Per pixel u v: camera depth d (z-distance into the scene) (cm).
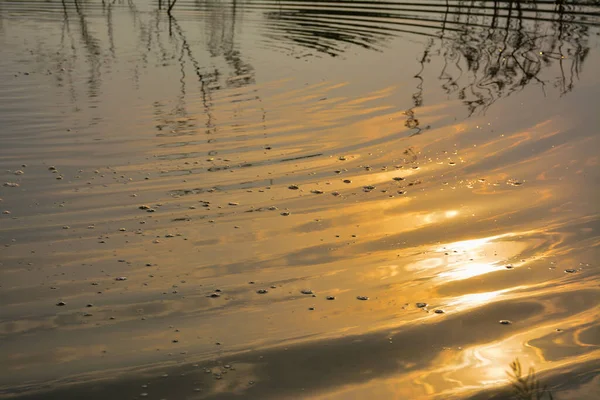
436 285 338
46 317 314
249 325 303
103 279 351
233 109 672
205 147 562
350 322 302
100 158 535
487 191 461
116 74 816
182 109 673
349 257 375
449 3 1334
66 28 1114
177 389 254
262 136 589
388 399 242
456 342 280
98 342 291
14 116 646
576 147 535
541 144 547
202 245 391
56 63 872
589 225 400
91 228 413
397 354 273
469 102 677
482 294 325
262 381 257
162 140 579
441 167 509
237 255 378
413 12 1255
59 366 272
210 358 274
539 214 420
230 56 916
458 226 410
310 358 272
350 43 995
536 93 697
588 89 703
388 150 548
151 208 443
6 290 340
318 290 337
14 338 296
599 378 244
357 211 436
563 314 299
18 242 394
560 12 1170
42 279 351
